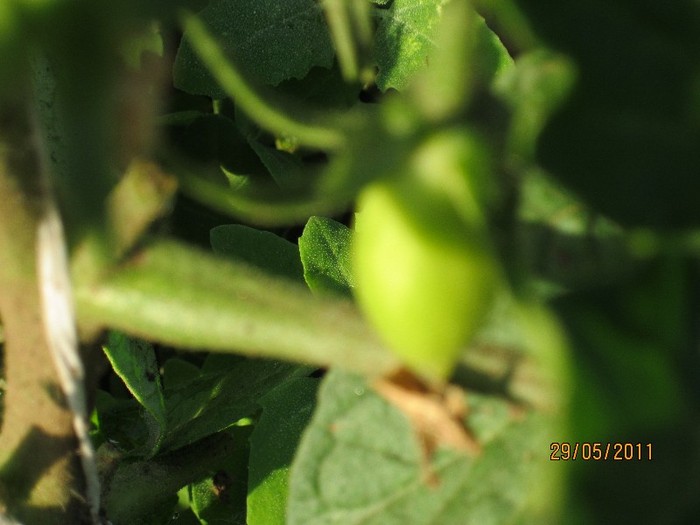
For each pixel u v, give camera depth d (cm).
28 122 16
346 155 14
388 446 19
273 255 31
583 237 17
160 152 15
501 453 18
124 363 25
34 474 19
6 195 16
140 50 16
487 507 18
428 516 18
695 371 15
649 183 15
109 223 15
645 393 15
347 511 19
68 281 16
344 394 19
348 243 30
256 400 28
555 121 15
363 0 25
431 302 15
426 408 15
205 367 30
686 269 16
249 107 15
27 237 16
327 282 29
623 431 15
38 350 17
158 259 16
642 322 15
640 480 15
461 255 15
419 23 33
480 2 16
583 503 14
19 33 15
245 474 30
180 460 26
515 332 17
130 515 25
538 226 17
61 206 16
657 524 15
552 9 15
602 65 15
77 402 18
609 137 15
